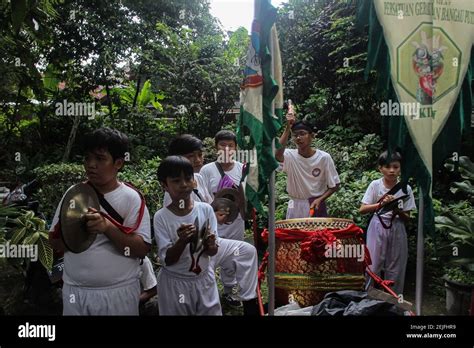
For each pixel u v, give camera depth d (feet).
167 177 8.28
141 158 29.04
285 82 28.89
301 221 10.84
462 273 11.94
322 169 13.83
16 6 9.72
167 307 8.59
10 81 24.57
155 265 14.76
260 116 8.35
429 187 8.13
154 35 33.91
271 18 8.41
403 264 12.74
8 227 12.94
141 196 7.77
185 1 35.58
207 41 34.27
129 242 7.30
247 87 8.46
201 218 8.54
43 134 33.17
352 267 10.19
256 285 11.09
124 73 34.60
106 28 32.14
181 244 7.85
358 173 21.30
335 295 9.15
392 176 12.51
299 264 10.25
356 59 24.57
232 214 11.07
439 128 8.55
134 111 33.91
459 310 11.67
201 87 32.78
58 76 32.55
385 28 8.06
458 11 8.56
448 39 8.50
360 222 16.55
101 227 7.03
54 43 30.58
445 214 11.55
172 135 33.55
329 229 10.44
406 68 8.06
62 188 19.31
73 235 6.99
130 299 7.56
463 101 8.93
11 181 26.48
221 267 11.34
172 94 32.81
